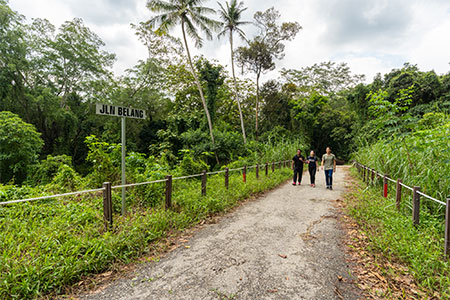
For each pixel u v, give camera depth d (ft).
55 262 8.13
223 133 59.67
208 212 16.01
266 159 46.52
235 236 12.27
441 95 48.73
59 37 73.46
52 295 7.24
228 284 7.93
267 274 8.55
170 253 10.30
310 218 15.37
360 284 7.91
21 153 47.62
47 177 39.04
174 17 52.16
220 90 81.41
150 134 79.56
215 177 30.42
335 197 21.80
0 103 63.93
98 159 19.97
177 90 83.15
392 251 9.73
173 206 15.64
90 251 9.27
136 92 81.71
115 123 76.74
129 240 10.30
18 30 63.67
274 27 68.95
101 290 7.61
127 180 19.49
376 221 13.47
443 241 10.33
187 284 7.94
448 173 13.82
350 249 10.63
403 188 16.65
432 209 13.97
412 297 7.16
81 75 80.59
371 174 23.48
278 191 25.11
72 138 84.53
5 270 7.50
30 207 13.10
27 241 9.14
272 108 81.82
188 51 56.03
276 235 12.41
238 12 63.62
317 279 8.22
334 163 25.99
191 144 56.70
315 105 84.38
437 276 8.04
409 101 17.03
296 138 76.33
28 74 71.87
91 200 16.33
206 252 10.39
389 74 62.95
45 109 69.46
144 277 8.37
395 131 17.53
